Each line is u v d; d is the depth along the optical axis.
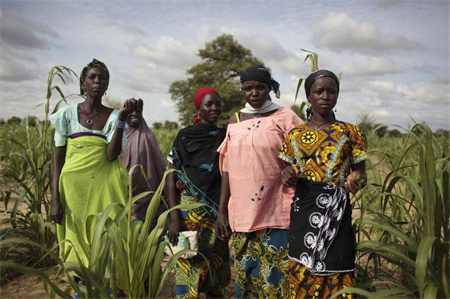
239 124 2.71
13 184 6.80
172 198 2.95
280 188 2.61
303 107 2.93
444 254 2.09
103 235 2.36
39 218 3.68
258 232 2.61
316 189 2.28
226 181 2.78
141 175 3.35
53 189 2.91
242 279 2.71
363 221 2.39
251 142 2.58
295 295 2.37
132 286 2.22
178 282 2.89
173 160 2.96
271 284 2.59
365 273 2.48
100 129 2.94
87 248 2.29
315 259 2.23
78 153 2.87
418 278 1.81
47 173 4.24
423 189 2.10
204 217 2.88
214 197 2.91
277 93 2.78
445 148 6.07
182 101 60.69
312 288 2.29
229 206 2.72
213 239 2.89
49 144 4.30
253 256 2.65
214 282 2.94
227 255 3.04
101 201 2.90
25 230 3.86
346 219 2.25
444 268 2.10
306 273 2.30
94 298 2.13
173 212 2.89
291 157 2.43
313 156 2.30
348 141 2.27
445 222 2.19
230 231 2.93
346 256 2.20
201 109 2.96
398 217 3.75
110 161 2.96
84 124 2.91
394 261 2.36
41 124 4.26
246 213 2.59
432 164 2.06
